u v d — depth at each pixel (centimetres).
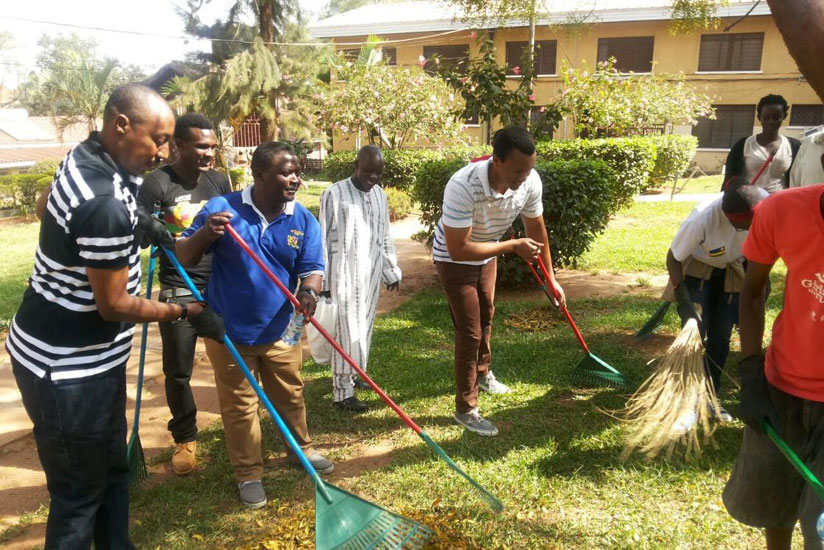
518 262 714
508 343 557
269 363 339
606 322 601
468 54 877
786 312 224
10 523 324
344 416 430
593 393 449
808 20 94
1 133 3275
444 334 592
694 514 310
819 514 208
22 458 392
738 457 246
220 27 1709
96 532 272
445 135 1673
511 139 336
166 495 344
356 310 423
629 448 354
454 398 449
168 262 361
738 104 2272
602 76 1659
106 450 251
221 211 321
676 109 1791
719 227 368
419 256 962
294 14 1773
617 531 299
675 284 383
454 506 323
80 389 238
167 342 352
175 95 1747
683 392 343
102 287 227
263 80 1669
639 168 1255
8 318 695
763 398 225
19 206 1728
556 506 321
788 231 212
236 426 329
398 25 2394
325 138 2023
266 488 347
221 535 310
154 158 240
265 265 308
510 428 403
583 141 1228
